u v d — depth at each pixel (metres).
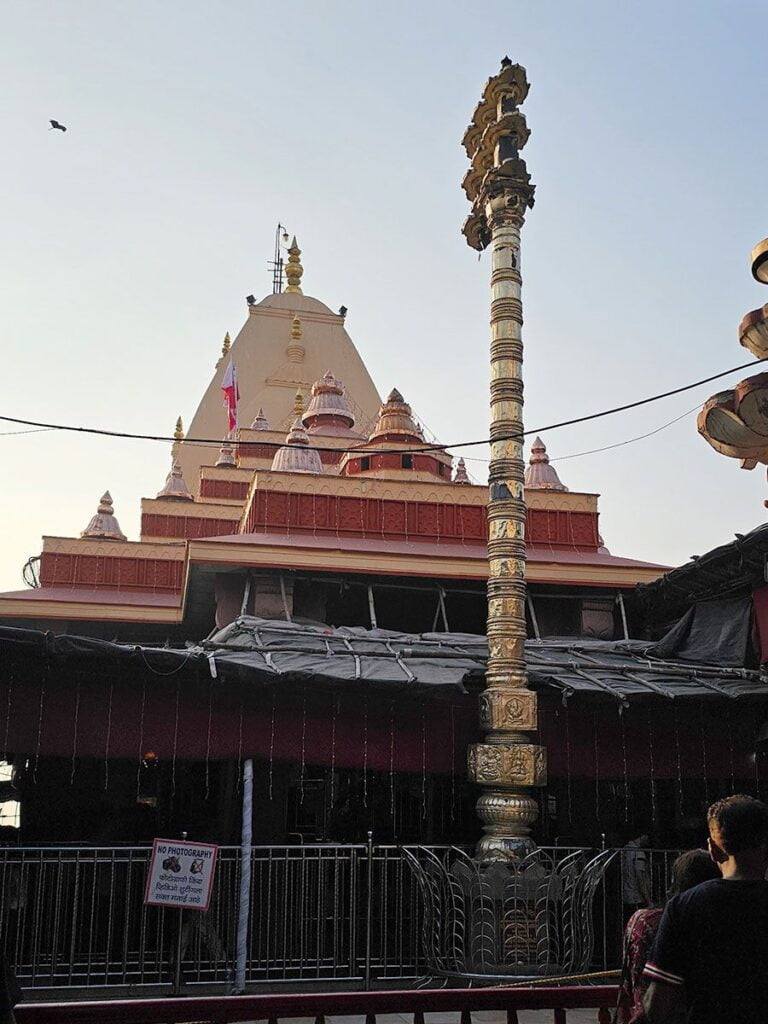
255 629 13.24
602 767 11.88
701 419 9.32
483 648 13.46
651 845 13.22
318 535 18.31
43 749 10.38
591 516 19.83
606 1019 4.72
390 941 11.63
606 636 17.56
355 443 28.33
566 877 10.05
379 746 11.41
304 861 10.14
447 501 19.11
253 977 10.61
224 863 11.00
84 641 10.17
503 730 10.80
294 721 11.19
